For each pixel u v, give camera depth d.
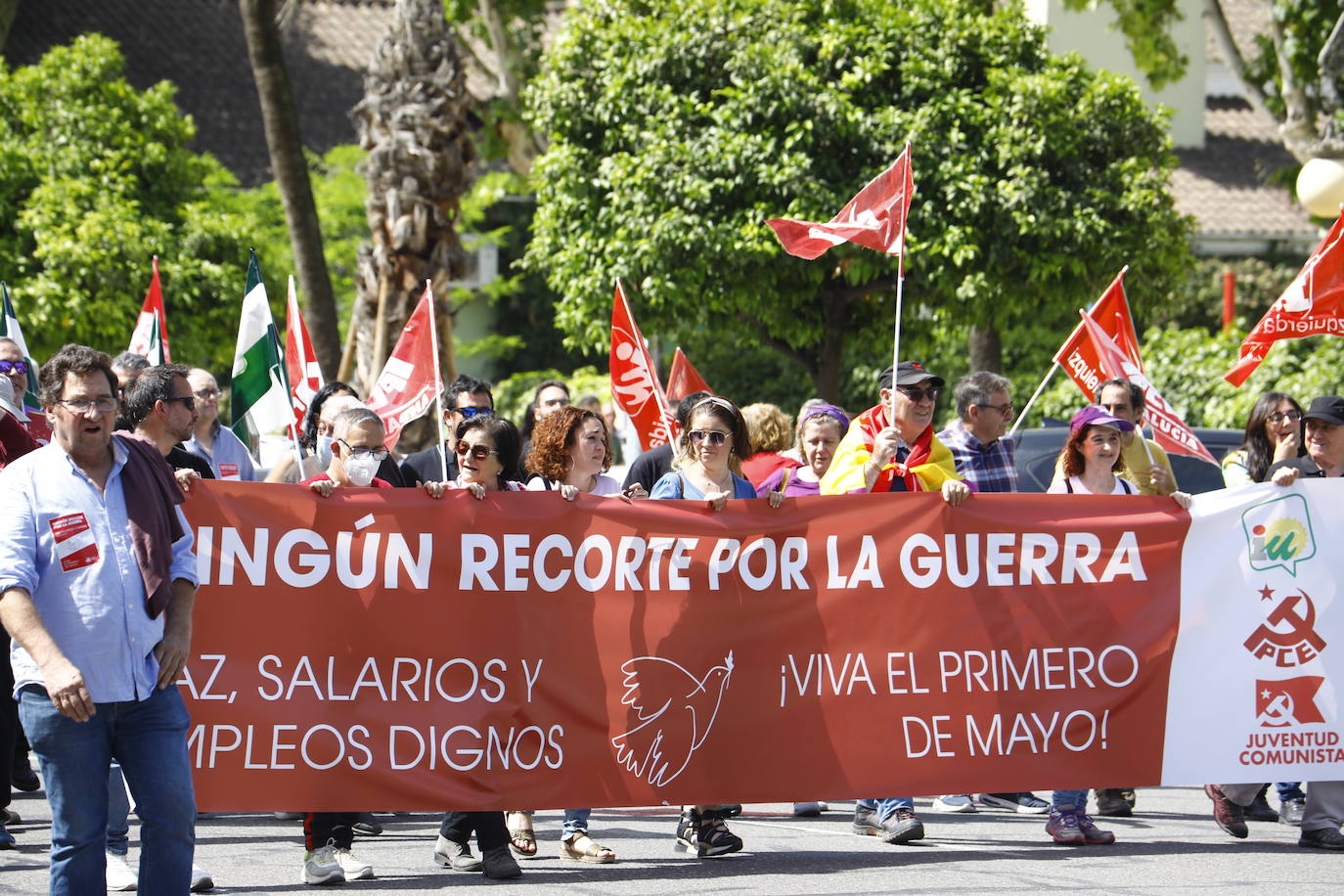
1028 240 50.94
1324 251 27.05
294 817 26.56
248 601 21.03
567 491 21.80
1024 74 51.59
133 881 19.92
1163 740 22.83
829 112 49.72
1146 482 26.98
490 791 21.25
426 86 44.00
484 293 98.44
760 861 22.17
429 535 21.47
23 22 99.94
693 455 23.33
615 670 21.77
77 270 63.16
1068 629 22.70
